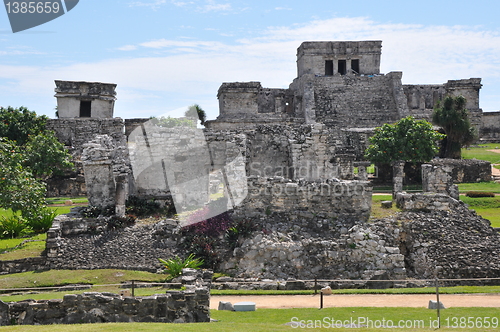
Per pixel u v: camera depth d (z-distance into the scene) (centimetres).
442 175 3088
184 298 1606
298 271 2394
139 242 2528
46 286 2198
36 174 4566
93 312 1580
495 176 5062
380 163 4634
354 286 2341
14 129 5028
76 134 5109
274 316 1734
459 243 2561
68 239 2567
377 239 2484
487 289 2225
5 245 2709
